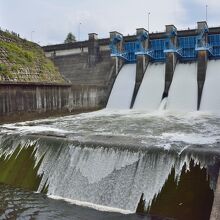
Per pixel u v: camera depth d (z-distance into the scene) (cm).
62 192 2064
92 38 5659
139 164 1978
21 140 2542
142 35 4978
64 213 1773
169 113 4138
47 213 1770
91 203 1939
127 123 3406
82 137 2470
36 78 4334
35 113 3656
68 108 4191
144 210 1791
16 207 1848
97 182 2031
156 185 1870
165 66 4800
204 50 4453
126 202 1869
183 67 4784
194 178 1808
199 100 4334
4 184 2239
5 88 3250
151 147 2019
